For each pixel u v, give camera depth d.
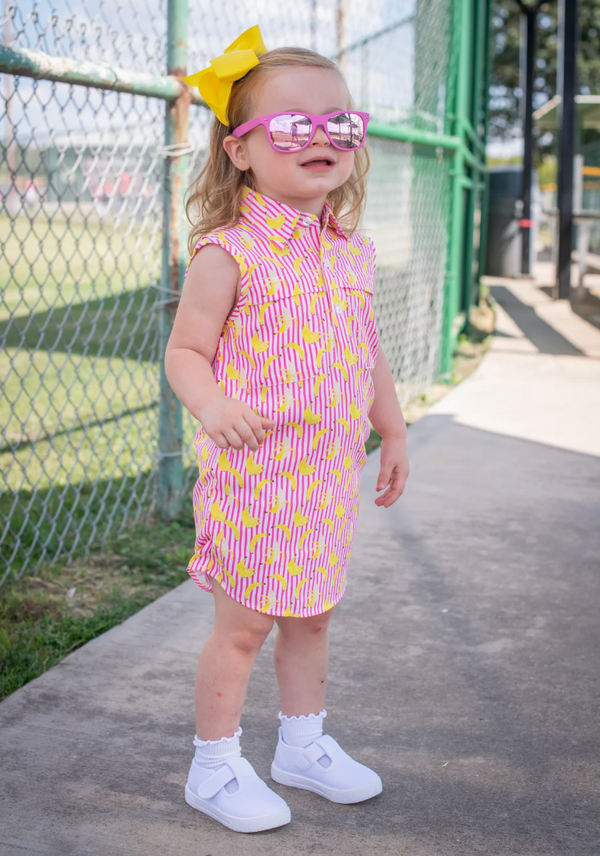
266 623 1.58
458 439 4.46
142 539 3.05
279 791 1.71
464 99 5.86
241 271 1.46
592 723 1.93
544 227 28.16
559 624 2.43
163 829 1.57
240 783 1.59
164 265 3.05
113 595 2.58
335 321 1.52
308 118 1.45
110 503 3.42
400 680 2.11
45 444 4.16
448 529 3.18
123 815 1.61
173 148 2.93
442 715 1.96
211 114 3.15
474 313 9.74
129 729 1.88
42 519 2.93
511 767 1.77
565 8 10.12
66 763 1.76
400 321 5.26
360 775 1.67
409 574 2.77
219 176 1.61
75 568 2.82
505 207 14.23
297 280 1.48
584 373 6.34
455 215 5.87
